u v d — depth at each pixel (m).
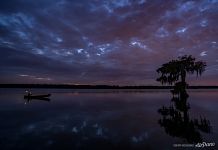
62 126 15.27
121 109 26.84
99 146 10.00
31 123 16.64
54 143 10.55
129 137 11.72
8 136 12.14
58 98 54.19
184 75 41.12
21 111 25.16
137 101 41.94
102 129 14.06
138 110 25.50
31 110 26.20
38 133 12.94
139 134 12.42
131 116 20.28
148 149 9.52
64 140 11.14
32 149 9.57
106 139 11.32
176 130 13.48
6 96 60.81
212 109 25.39
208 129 13.63
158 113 22.36
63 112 23.89
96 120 17.92
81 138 11.56
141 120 17.75
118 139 11.27
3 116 20.73
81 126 15.26
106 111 24.73
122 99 49.38
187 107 28.03
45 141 10.95
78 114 22.14
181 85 40.72
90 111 24.83
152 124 15.77
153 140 10.99
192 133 12.45
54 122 17.03
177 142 10.56
